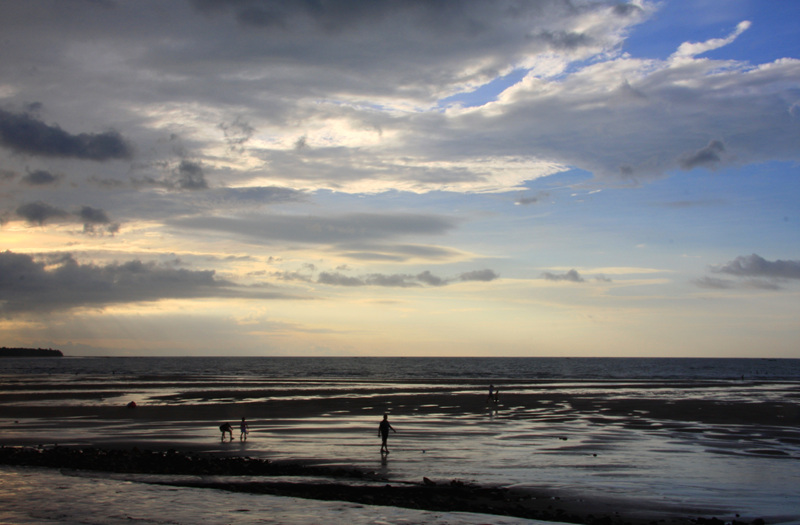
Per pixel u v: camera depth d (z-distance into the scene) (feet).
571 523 43.14
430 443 81.87
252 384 246.06
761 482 57.98
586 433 92.27
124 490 51.16
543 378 339.57
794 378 351.46
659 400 159.33
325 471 61.98
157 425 102.94
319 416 116.98
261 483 55.47
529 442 82.89
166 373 405.18
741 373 455.22
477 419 112.06
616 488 55.21
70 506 44.78
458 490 53.88
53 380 281.74
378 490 53.42
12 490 50.90
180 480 56.44
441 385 246.27
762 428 98.68
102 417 115.55
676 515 46.70
